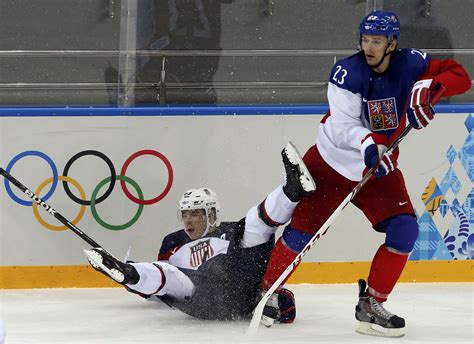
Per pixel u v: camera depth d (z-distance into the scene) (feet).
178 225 63.57
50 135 62.39
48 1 69.87
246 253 52.90
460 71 49.98
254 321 49.29
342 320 54.08
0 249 62.44
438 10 71.77
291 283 64.28
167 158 63.31
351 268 64.59
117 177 62.95
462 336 50.44
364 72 49.60
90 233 63.00
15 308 56.70
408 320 54.34
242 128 63.77
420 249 65.21
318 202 51.83
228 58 71.00
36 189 62.59
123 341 48.21
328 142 51.65
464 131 65.16
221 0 70.54
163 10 70.08
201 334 50.06
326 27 71.92
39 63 70.03
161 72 69.97
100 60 70.08
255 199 64.18
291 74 71.67
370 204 51.03
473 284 65.10
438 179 65.05
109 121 62.75
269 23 71.36
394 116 50.11
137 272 50.34
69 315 54.85
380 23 47.88
